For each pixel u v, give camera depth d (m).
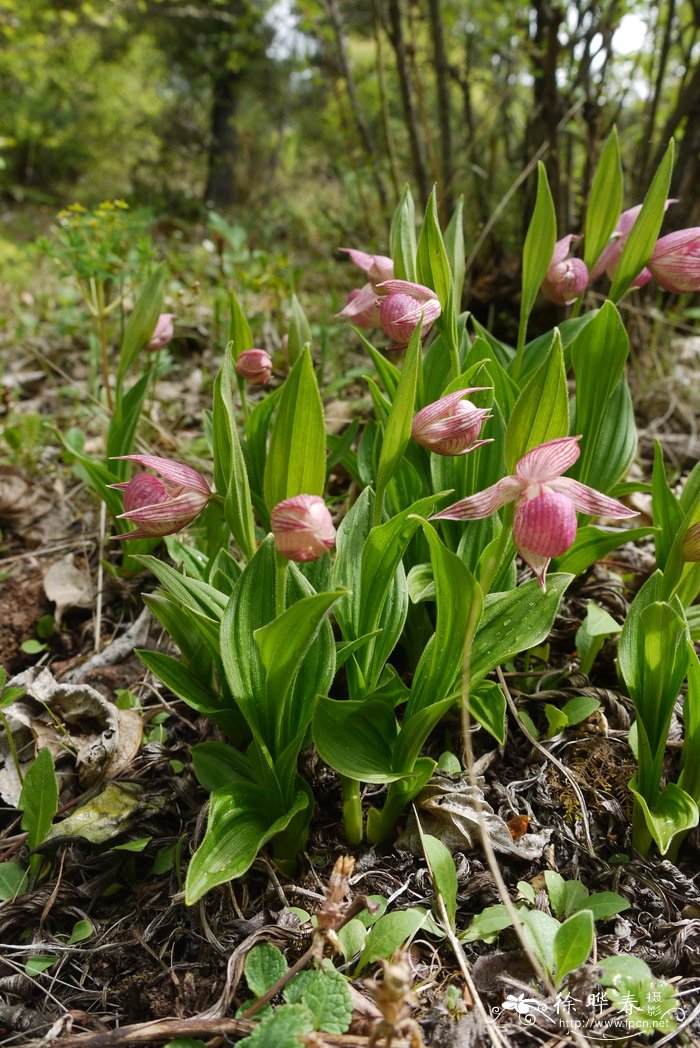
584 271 0.63
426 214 0.51
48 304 1.56
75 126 4.49
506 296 1.28
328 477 0.85
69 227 0.94
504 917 0.45
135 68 4.52
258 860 0.49
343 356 1.21
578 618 0.67
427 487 0.62
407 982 0.36
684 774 0.50
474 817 0.50
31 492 0.89
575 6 1.23
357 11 2.01
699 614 0.56
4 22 2.41
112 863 0.50
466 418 0.46
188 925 0.47
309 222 2.35
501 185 1.48
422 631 0.59
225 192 3.70
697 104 1.16
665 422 1.06
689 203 1.27
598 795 0.54
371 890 0.48
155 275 0.73
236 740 0.53
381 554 0.47
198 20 3.68
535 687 0.61
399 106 2.20
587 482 0.66
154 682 0.66
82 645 0.72
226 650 0.44
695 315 1.15
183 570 0.59
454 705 0.56
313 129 3.41
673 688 0.47
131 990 0.45
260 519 0.69
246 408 0.64
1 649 0.71
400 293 0.52
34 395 1.22
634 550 0.77
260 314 1.25
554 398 0.41
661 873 0.50
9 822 0.55
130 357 0.74
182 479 0.46
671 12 1.08
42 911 0.48
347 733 0.47
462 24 1.53
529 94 1.66
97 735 0.59
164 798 0.54
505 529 0.44
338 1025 0.39
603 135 1.27
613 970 0.43
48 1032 0.42
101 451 1.01
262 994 0.42
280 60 3.54
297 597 0.47
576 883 0.48
